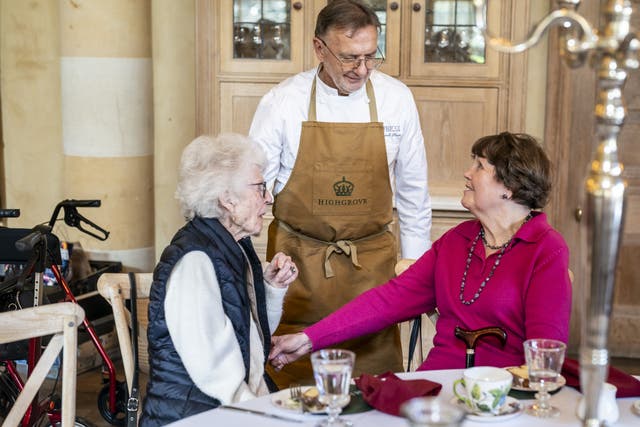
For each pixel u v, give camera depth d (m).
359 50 2.51
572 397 1.78
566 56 1.42
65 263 4.05
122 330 2.42
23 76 4.68
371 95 2.71
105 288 2.41
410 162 2.84
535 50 4.31
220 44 4.38
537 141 2.28
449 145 4.40
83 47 4.18
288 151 2.72
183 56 4.48
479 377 1.73
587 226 1.39
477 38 4.31
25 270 2.99
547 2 4.26
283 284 2.31
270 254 2.78
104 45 4.18
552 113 4.30
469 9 4.30
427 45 4.34
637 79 4.26
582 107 4.29
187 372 1.93
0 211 3.25
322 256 2.73
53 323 2.06
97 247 4.34
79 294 4.04
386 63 4.36
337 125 2.69
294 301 2.74
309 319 2.75
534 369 1.65
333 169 2.71
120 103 4.24
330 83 2.67
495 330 2.08
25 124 4.72
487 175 2.23
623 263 4.40
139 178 4.34
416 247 2.94
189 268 1.94
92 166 4.27
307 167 2.71
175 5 4.44
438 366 2.25
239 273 2.03
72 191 4.33
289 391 1.82
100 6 4.15
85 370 4.03
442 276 2.31
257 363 2.07
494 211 2.25
